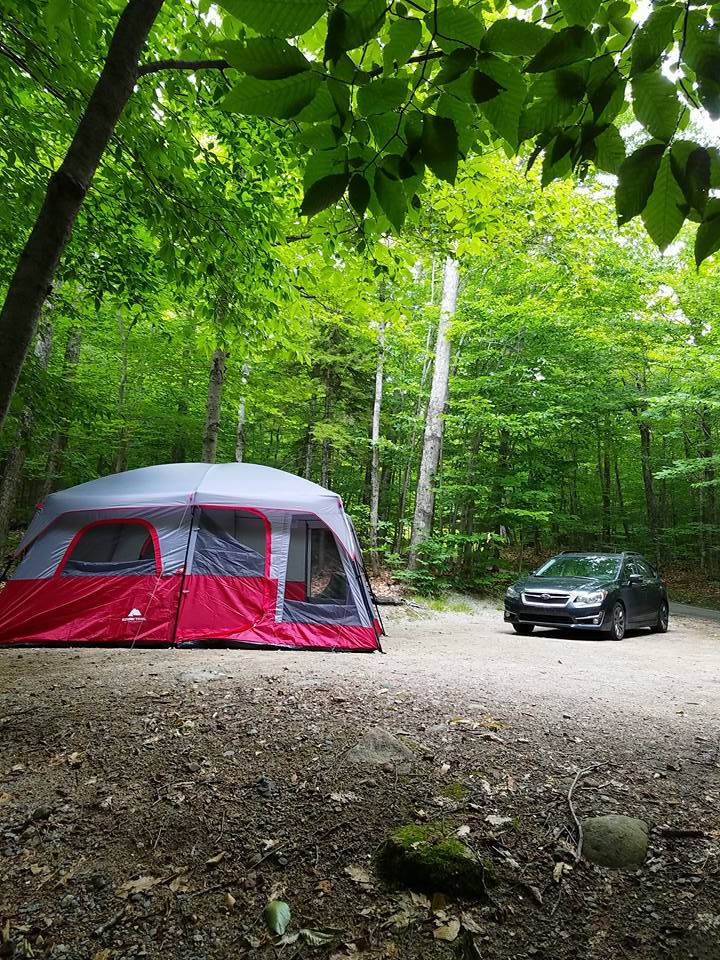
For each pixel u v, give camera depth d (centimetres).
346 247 409
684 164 108
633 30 110
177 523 726
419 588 1400
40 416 689
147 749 346
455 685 478
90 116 200
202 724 379
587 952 212
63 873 250
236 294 583
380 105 114
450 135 122
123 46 206
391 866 246
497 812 283
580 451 2094
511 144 121
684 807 290
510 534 2680
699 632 1118
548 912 229
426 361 1727
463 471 1603
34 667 527
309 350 1524
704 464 1573
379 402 1631
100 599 690
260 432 2477
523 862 252
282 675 501
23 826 276
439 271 1655
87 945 218
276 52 103
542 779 314
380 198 133
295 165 495
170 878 249
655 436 2586
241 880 247
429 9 115
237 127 480
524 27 107
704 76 105
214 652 627
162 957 214
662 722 405
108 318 1491
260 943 219
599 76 112
